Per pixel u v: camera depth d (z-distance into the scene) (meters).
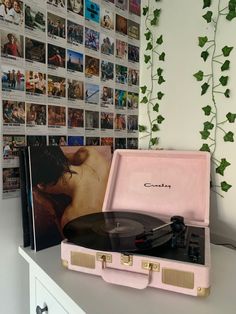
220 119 0.90
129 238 0.63
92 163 0.92
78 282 0.60
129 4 1.07
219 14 0.88
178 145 1.01
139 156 0.94
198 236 0.70
